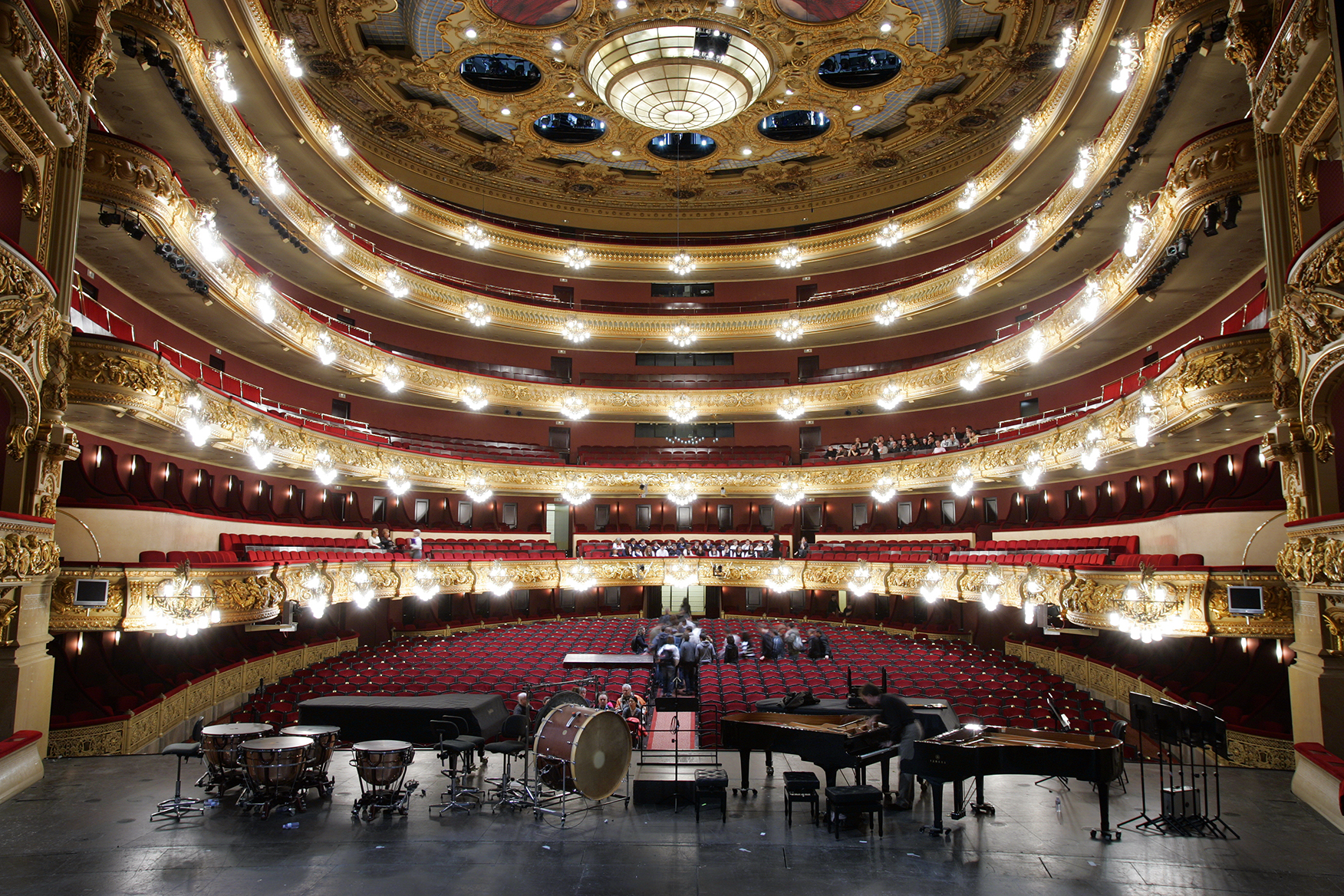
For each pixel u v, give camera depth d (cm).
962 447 2723
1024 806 944
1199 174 1292
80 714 1317
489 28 2398
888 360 3453
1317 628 1025
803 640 2303
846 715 998
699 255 3581
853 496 3347
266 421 1983
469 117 3048
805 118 3134
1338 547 932
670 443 3672
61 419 1089
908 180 3409
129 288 1822
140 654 1605
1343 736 977
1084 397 2578
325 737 944
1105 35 1812
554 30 2398
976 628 2730
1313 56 914
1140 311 1956
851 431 3500
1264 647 1530
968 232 3122
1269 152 1134
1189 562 1497
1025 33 2441
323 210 2656
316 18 2398
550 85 2720
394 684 1698
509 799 941
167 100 1673
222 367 2319
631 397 3519
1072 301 2153
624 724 930
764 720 990
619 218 3772
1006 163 2600
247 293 1939
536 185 3597
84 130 1122
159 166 1405
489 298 3306
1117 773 853
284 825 857
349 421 2883
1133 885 719
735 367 3716
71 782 992
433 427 3291
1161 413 1477
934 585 2553
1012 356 2569
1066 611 1766
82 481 1574
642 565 3206
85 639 1480
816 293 3634
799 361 3647
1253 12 1105
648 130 3044
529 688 1268
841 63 2709
